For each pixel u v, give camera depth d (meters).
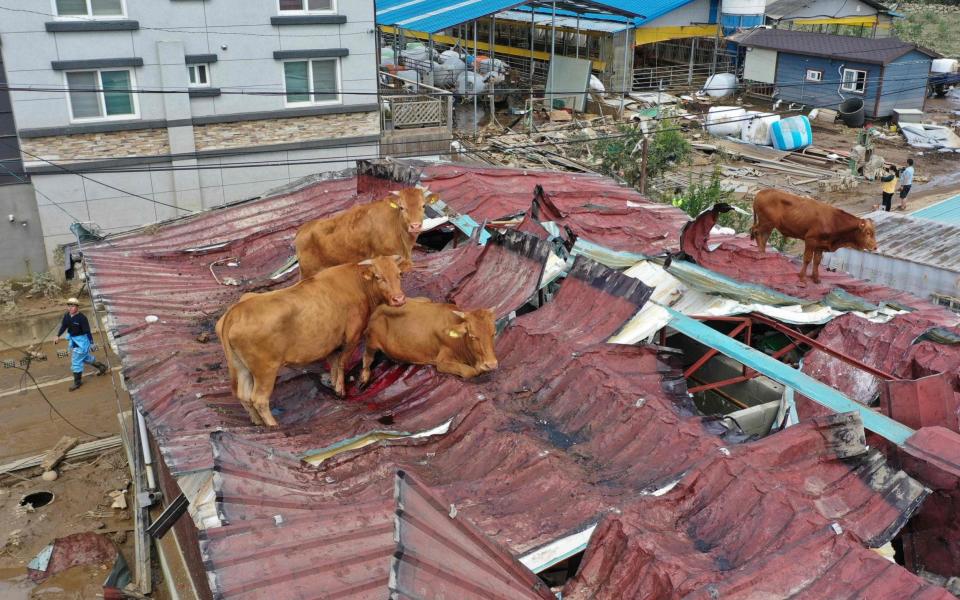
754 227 11.37
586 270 8.55
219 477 5.74
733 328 10.19
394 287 7.74
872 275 18.69
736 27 42.03
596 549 5.25
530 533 5.50
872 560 4.88
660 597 4.80
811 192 29.17
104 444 15.38
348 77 21.80
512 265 9.17
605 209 13.43
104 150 19.64
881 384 6.91
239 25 20.12
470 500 5.95
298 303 7.26
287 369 8.52
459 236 12.52
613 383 7.07
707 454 6.01
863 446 6.03
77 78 18.95
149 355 8.91
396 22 34.66
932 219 20.56
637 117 32.91
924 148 34.69
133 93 19.30
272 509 5.71
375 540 5.43
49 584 11.70
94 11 18.64
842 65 37.75
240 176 21.48
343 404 7.90
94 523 13.29
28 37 18.17
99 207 20.06
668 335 9.95
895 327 9.01
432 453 6.78
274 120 21.30
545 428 6.93
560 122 33.53
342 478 6.39
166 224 13.37
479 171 14.59
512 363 7.86
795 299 9.55
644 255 9.94
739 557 5.18
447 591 4.42
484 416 6.98
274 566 5.08
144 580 11.38
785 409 7.61
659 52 46.91
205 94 20.23
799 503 5.38
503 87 36.38
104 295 10.53
